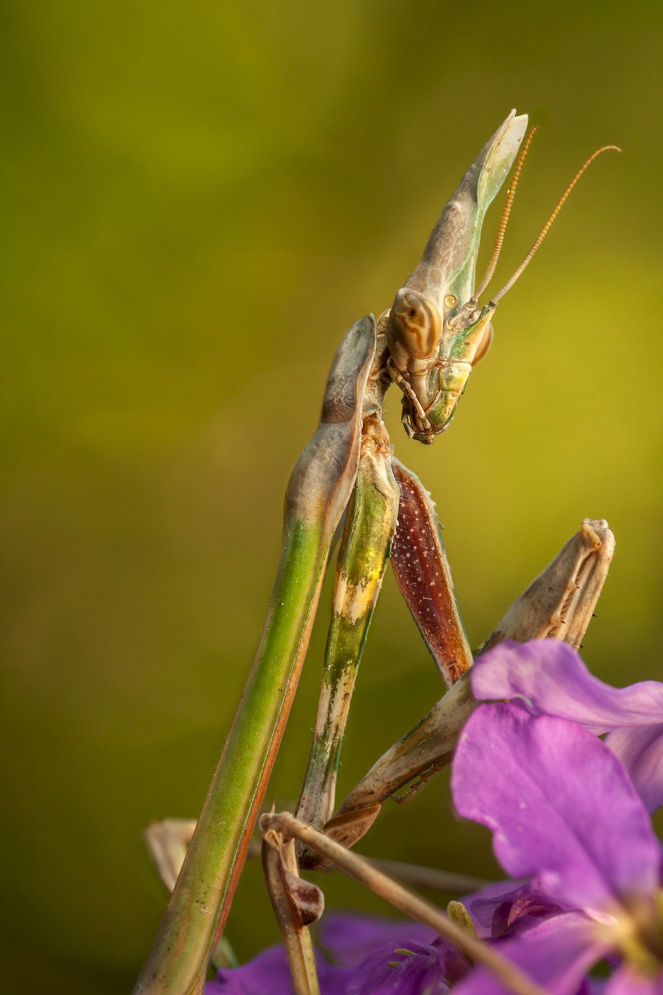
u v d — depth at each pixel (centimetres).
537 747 9
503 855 9
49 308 16
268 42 16
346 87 17
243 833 10
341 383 11
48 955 15
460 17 18
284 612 11
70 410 17
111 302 16
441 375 11
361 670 17
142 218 15
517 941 9
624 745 10
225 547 18
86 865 15
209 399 17
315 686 16
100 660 17
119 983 14
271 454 18
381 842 16
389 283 18
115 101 15
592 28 18
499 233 12
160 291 16
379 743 17
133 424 17
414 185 18
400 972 10
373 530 11
